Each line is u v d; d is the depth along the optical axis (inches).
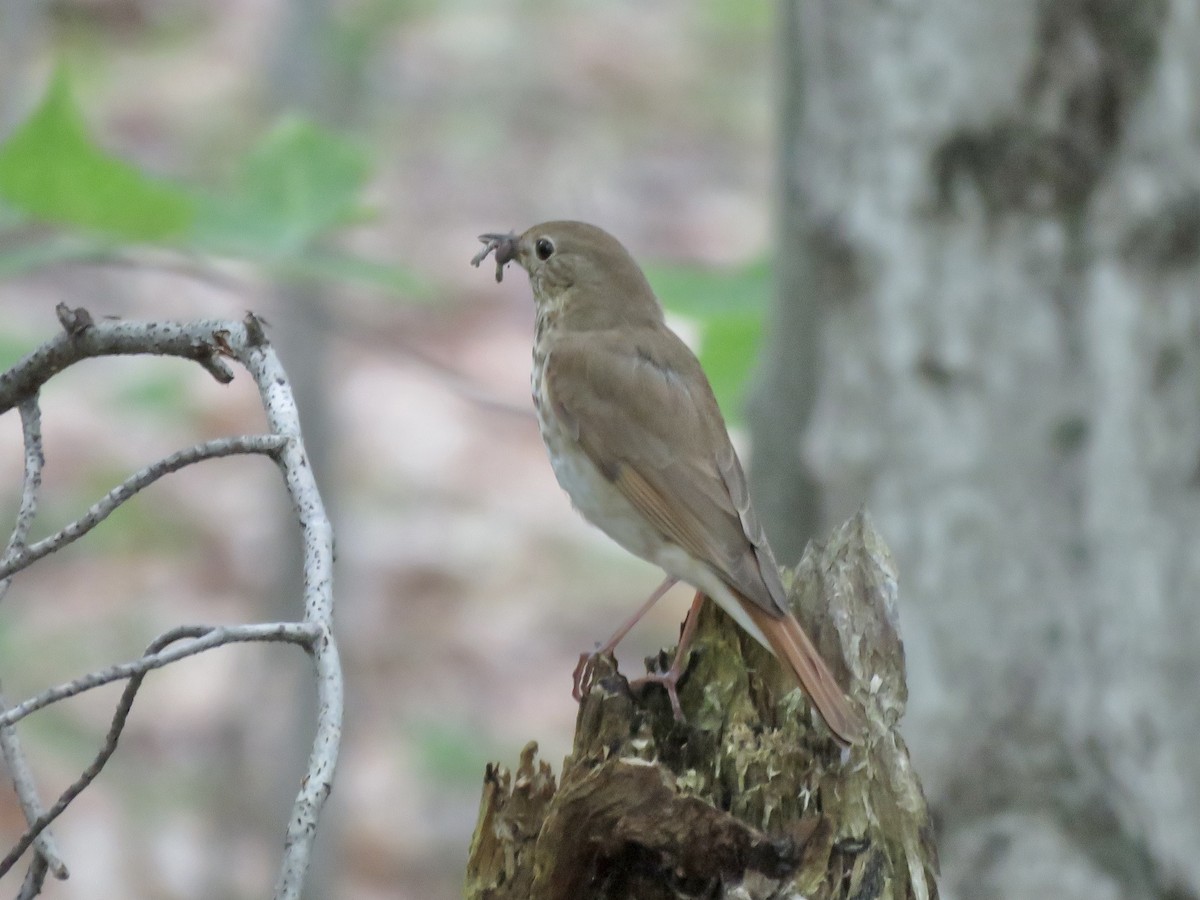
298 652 607.2
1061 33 387.2
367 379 952.9
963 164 399.9
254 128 958.4
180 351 235.9
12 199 374.3
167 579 808.9
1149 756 396.2
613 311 370.0
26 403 242.5
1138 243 389.7
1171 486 394.3
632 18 1284.4
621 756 250.1
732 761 253.8
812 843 244.4
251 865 642.2
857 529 277.1
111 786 687.1
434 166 1106.7
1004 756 404.2
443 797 714.8
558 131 1160.2
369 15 800.9
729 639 272.4
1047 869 396.8
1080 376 398.6
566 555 877.2
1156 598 395.2
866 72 405.1
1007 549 404.2
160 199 374.3
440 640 807.7
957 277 402.3
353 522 866.1
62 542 205.3
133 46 1117.7
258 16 1146.0
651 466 340.5
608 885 248.4
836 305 417.7
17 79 662.5
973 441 404.2
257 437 212.5
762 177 1137.4
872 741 253.1
